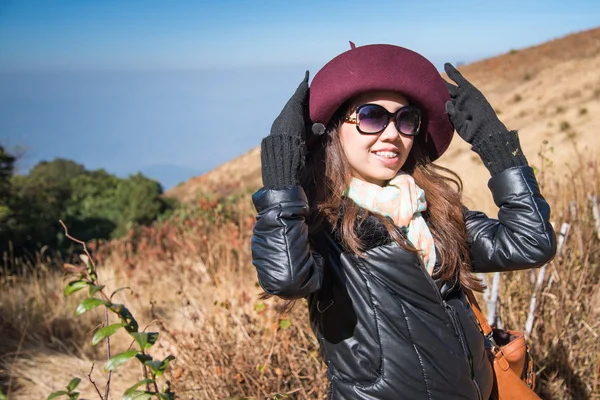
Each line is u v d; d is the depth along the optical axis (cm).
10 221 1118
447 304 173
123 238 699
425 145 195
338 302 173
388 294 169
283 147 162
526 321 322
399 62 172
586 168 538
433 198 189
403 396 166
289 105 170
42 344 414
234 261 468
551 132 1967
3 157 1186
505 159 184
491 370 187
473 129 186
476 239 191
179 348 305
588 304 336
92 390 351
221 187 918
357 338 170
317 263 168
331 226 176
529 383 209
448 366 167
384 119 171
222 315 336
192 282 457
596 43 3706
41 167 3012
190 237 564
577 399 303
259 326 321
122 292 491
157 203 1603
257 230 161
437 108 183
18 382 357
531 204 179
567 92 2641
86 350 419
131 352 164
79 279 177
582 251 367
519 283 339
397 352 167
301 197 161
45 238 1165
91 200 1623
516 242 181
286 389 276
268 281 156
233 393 274
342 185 176
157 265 548
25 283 554
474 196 607
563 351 308
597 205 441
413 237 174
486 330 196
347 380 172
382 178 175
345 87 169
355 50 174
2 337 412
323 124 177
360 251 169
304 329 304
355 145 175
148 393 160
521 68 3934
